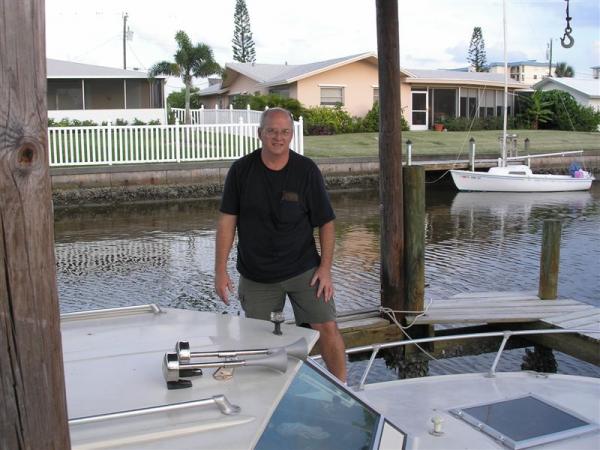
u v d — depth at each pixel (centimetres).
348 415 245
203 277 1037
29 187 151
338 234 1455
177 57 3153
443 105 3775
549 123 3962
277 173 388
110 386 221
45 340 158
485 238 1406
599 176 2691
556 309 719
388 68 679
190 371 228
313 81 3519
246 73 3888
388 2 666
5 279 151
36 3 148
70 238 1427
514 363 686
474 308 727
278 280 404
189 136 2098
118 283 1001
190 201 2017
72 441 184
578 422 346
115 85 3175
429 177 2473
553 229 752
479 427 342
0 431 154
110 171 1956
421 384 418
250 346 257
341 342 422
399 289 698
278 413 214
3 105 146
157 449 185
